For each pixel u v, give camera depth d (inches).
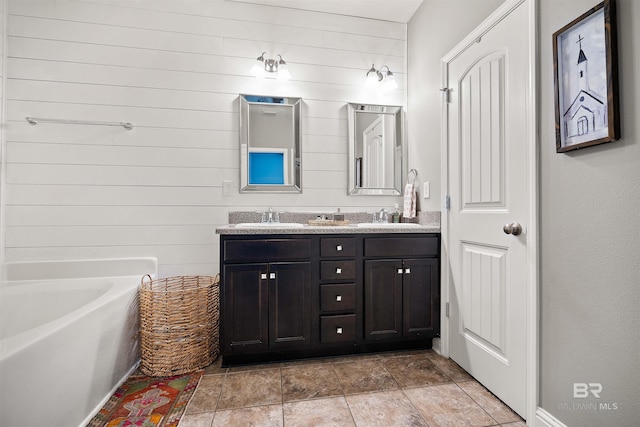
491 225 62.1
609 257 39.8
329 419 53.7
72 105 83.4
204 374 68.5
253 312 70.5
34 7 81.5
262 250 71.0
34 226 81.4
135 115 86.5
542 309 50.0
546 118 49.1
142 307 70.2
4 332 67.2
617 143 38.6
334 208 97.8
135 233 86.4
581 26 42.3
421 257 78.8
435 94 83.7
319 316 73.6
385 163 100.3
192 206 89.4
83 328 51.7
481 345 64.8
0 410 37.2
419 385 64.3
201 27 90.2
